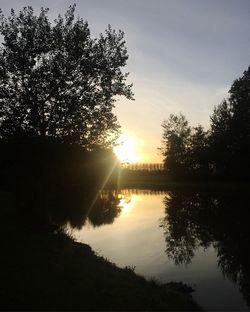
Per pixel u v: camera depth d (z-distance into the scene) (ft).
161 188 330.95
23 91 89.81
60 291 44.50
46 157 92.43
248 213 154.20
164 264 77.87
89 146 94.79
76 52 90.94
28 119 89.10
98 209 170.60
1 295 41.57
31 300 41.11
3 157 93.35
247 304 55.36
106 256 82.99
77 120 90.89
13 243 66.33
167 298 51.67
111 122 95.40
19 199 117.08
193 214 154.92
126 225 126.62
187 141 386.11
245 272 72.18
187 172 375.04
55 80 88.53
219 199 213.46
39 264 54.95
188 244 96.78
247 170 320.70
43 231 82.53
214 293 60.34
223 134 328.08
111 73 94.07
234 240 101.30
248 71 323.57
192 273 71.82
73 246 74.23
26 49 91.09
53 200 195.21
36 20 94.43
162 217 146.72
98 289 47.32
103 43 95.96
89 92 92.84
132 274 62.23
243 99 318.86
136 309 42.88
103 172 184.14
